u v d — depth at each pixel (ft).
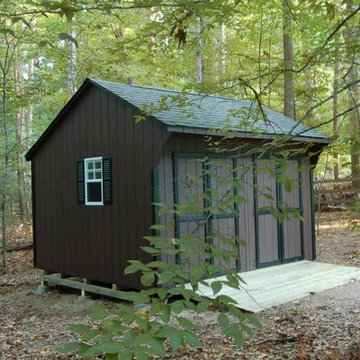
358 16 15.94
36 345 20.57
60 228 32.48
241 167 12.13
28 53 56.49
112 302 28.91
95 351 6.27
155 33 15.94
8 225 59.31
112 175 28.37
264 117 16.40
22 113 68.80
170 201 26.16
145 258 26.25
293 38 34.42
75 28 50.49
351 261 35.99
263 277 28.66
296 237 34.01
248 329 7.47
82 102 30.48
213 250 8.68
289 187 11.93
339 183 64.59
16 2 36.78
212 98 33.96
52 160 33.19
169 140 26.37
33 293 32.94
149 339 6.39
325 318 20.85
